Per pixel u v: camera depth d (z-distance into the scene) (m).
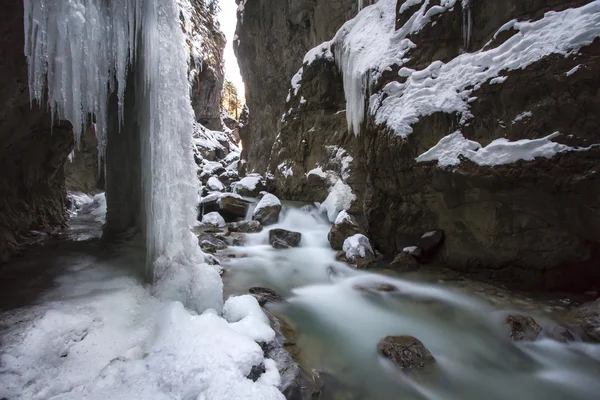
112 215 6.06
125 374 2.42
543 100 4.48
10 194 5.61
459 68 5.64
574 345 3.75
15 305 3.23
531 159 4.45
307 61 11.09
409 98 6.21
